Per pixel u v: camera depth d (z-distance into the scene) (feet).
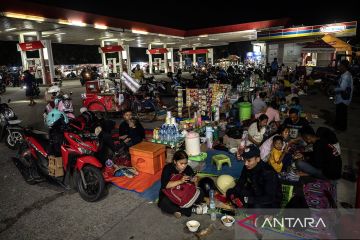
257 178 10.85
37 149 15.21
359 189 10.22
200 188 12.75
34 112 36.99
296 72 61.36
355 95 45.70
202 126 21.97
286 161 14.57
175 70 140.26
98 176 12.92
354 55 61.21
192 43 121.08
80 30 66.23
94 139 15.03
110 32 71.15
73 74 114.83
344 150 19.43
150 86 40.88
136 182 14.99
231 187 12.99
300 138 17.85
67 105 24.21
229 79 51.37
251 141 18.99
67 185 14.66
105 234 10.76
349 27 68.18
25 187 15.34
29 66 78.33
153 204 12.89
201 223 11.30
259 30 78.89
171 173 11.85
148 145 16.87
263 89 36.55
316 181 11.50
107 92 33.91
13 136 21.84
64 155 14.06
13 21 50.37
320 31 70.85
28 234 10.96
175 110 32.76
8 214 12.51
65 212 12.51
